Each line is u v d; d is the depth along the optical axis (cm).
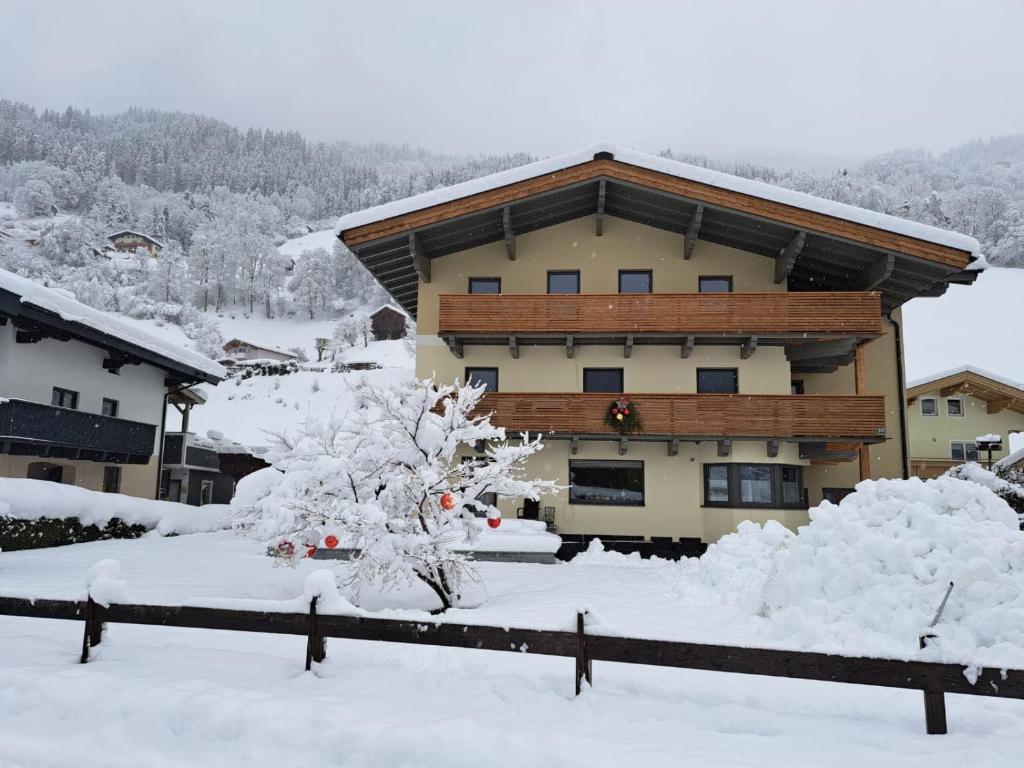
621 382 1903
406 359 6812
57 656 591
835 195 11131
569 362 1914
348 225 1762
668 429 1755
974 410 2988
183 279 10025
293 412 4938
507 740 402
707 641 472
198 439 2770
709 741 418
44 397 1809
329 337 9062
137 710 459
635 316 1794
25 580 1043
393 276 2116
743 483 1797
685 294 1789
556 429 1770
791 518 1767
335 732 419
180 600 577
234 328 9456
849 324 1741
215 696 462
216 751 416
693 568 1202
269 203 15862
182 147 18188
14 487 1506
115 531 1770
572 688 521
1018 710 492
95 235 11512
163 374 2389
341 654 608
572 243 1970
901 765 383
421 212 1759
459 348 1888
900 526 778
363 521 809
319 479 849
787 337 1773
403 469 888
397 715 443
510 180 1744
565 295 1814
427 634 524
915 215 9812
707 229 1886
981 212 9588
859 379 1888
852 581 743
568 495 1848
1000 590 651
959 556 704
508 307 1817
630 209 1919
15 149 15762
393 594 1026
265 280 10450
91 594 587
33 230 11312
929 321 6831
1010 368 5578
